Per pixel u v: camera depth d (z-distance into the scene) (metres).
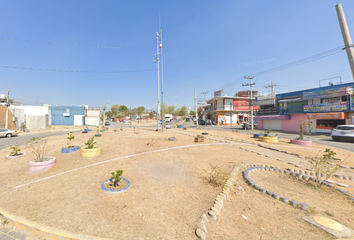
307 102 23.69
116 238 2.66
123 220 3.09
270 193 4.25
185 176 5.30
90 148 7.61
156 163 6.50
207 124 45.09
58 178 5.08
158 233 2.79
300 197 4.19
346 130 13.74
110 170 5.67
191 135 15.76
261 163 6.91
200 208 3.55
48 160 6.33
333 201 4.06
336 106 19.67
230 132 20.73
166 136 14.77
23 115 30.66
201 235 2.69
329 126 20.73
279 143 12.20
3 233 2.96
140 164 6.32
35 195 4.10
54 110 36.53
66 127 34.75
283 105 26.70
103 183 4.52
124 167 5.95
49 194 4.12
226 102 41.88
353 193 4.54
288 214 3.47
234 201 3.90
